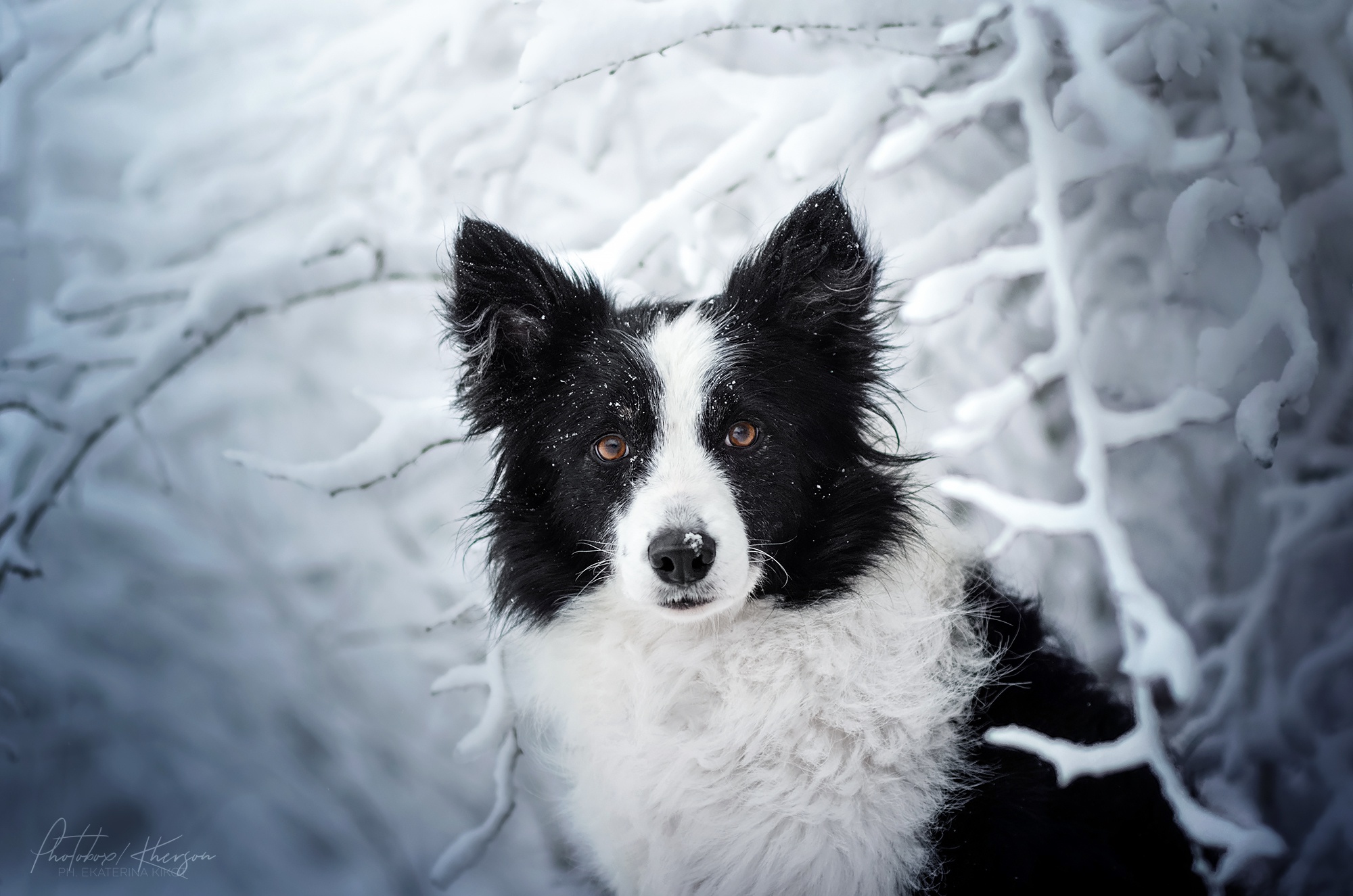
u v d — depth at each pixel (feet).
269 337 16.03
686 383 8.25
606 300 9.16
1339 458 13.65
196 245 15.03
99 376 14.08
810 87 11.21
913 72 11.27
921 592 8.58
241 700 14.88
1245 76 12.85
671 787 8.25
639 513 7.88
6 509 13.16
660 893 8.34
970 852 7.78
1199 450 14.76
